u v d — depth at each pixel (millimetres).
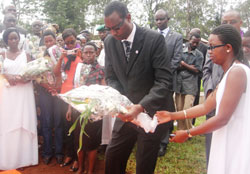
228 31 1893
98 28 5184
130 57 2582
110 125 4379
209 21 26078
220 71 3037
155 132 2629
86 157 4516
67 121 4250
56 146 4320
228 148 1891
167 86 2557
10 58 4086
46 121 4281
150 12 17281
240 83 1793
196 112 2273
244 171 1806
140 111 2412
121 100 2324
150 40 2525
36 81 4105
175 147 4836
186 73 5133
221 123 1839
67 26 20297
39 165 4223
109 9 2332
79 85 3904
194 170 3902
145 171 2742
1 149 3938
